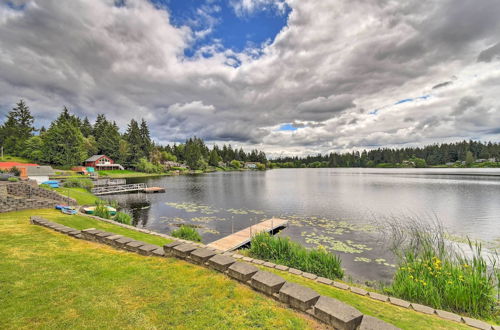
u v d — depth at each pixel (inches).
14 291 183.6
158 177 3107.8
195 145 5162.4
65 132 2610.7
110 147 3361.2
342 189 1911.9
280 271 310.0
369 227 787.4
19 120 3543.3
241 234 645.3
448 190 1718.8
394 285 314.5
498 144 5634.8
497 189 1720.0
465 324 205.2
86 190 1460.4
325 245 602.2
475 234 695.7
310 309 168.7
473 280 266.7
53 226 374.9
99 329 144.7
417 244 569.3
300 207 1163.3
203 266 240.4
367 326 141.4
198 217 948.6
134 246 285.1
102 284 201.0
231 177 3410.4
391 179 2817.4
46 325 146.3
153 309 166.9
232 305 174.1
